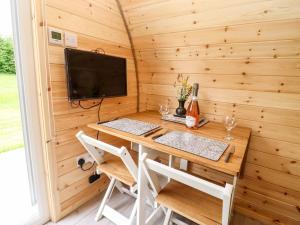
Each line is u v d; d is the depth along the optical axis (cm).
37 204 134
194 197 105
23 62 113
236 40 130
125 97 187
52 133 129
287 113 130
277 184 142
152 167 88
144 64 189
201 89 163
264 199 150
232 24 125
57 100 128
